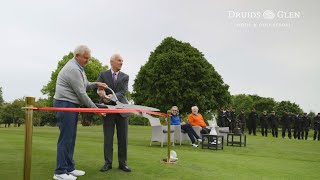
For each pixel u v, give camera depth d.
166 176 5.44
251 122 23.97
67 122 4.83
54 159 6.61
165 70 33.19
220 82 35.72
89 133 19.55
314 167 7.30
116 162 6.54
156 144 12.18
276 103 79.31
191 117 12.55
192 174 5.69
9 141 10.62
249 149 11.58
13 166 5.75
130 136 17.58
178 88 32.34
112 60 5.77
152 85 33.41
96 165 6.11
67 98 4.88
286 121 23.19
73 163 5.28
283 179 5.69
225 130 13.91
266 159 8.43
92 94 30.36
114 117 5.69
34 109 3.24
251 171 6.33
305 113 23.42
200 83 33.19
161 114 6.22
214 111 34.50
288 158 9.10
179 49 35.34
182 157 7.82
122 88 5.79
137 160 6.88
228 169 6.40
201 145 11.94
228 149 11.27
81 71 5.02
